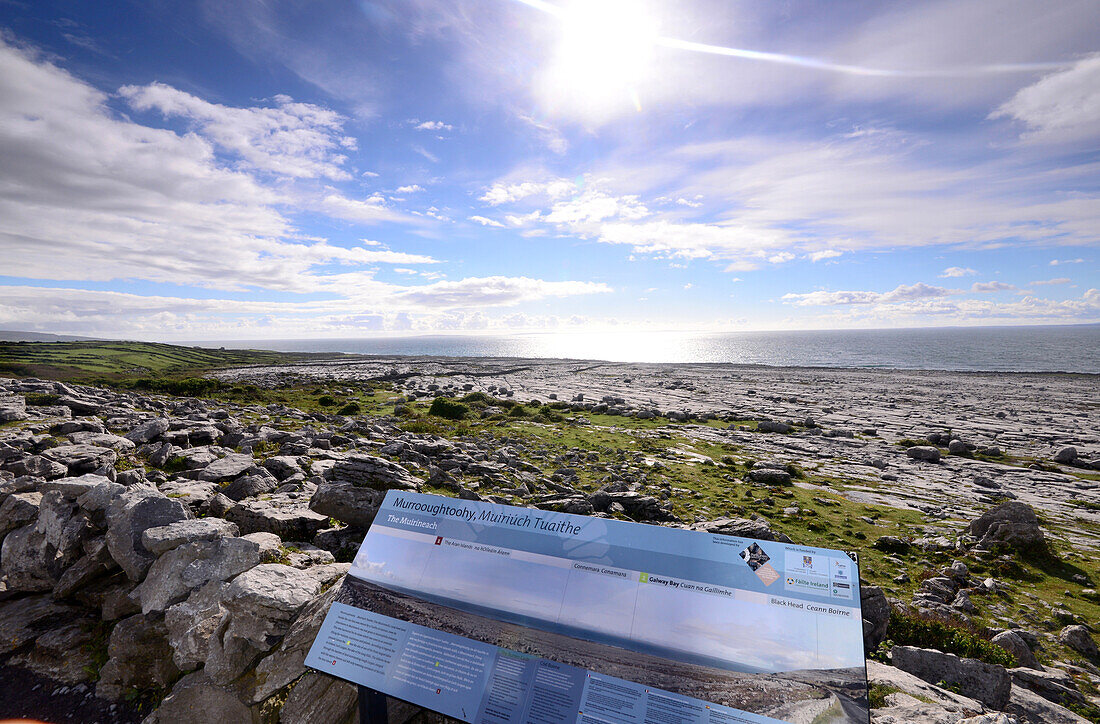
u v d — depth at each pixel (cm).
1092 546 1964
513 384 9506
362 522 1021
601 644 372
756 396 7962
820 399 7612
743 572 376
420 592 439
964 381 10894
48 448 1388
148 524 730
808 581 360
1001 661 1027
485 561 439
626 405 5956
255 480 1259
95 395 3164
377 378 10250
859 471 3262
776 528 2006
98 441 1491
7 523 875
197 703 548
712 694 336
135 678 635
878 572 1642
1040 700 793
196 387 5675
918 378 11738
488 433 3769
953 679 818
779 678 330
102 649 688
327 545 930
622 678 356
